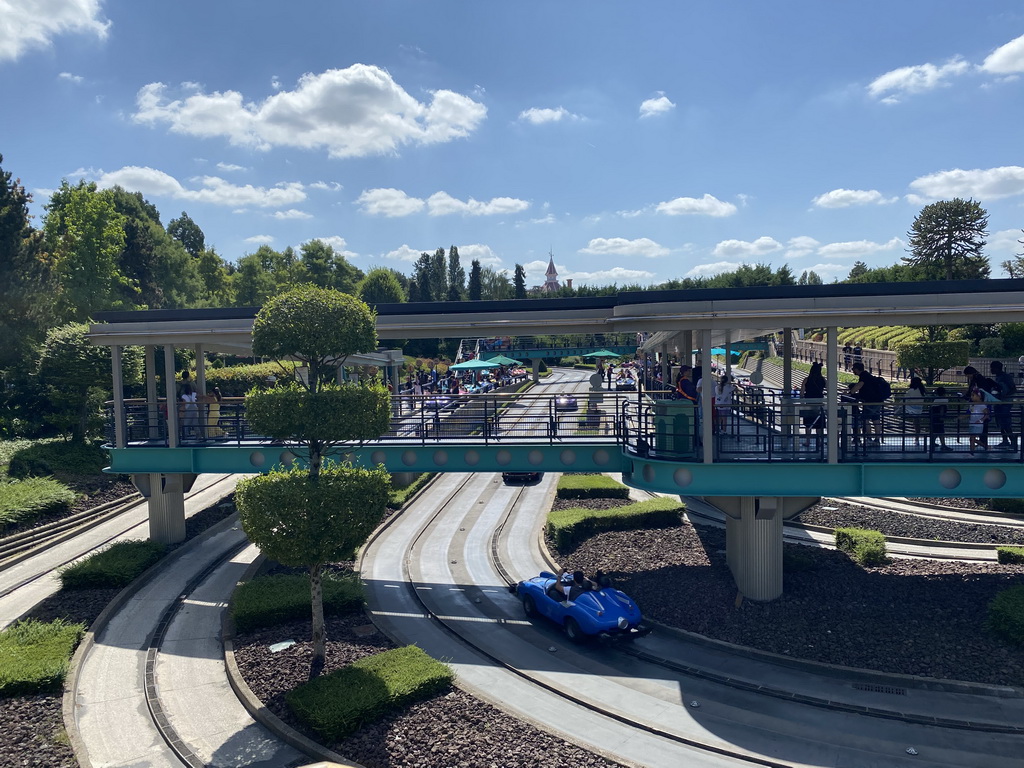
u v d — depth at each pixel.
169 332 19.12
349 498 12.99
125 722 12.32
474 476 33.91
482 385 40.69
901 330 53.50
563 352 49.94
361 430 13.86
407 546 23.30
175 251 77.06
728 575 17.88
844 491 15.16
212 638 15.82
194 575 19.69
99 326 19.42
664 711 12.66
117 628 16.33
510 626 16.89
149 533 22.44
